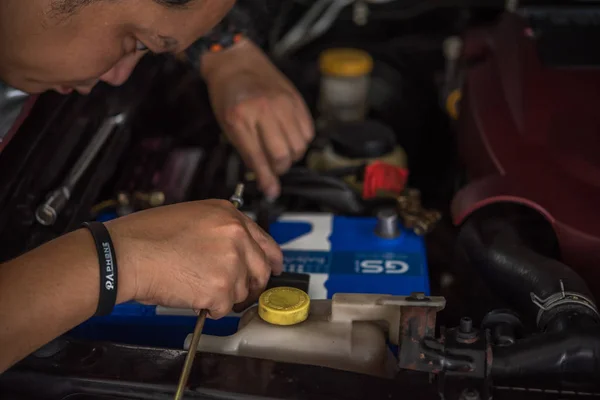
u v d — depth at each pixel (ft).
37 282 2.38
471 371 2.45
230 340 2.72
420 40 5.49
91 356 2.61
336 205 4.04
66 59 2.65
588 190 3.22
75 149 3.63
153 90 4.50
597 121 3.55
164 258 2.54
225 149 4.72
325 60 5.19
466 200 3.31
